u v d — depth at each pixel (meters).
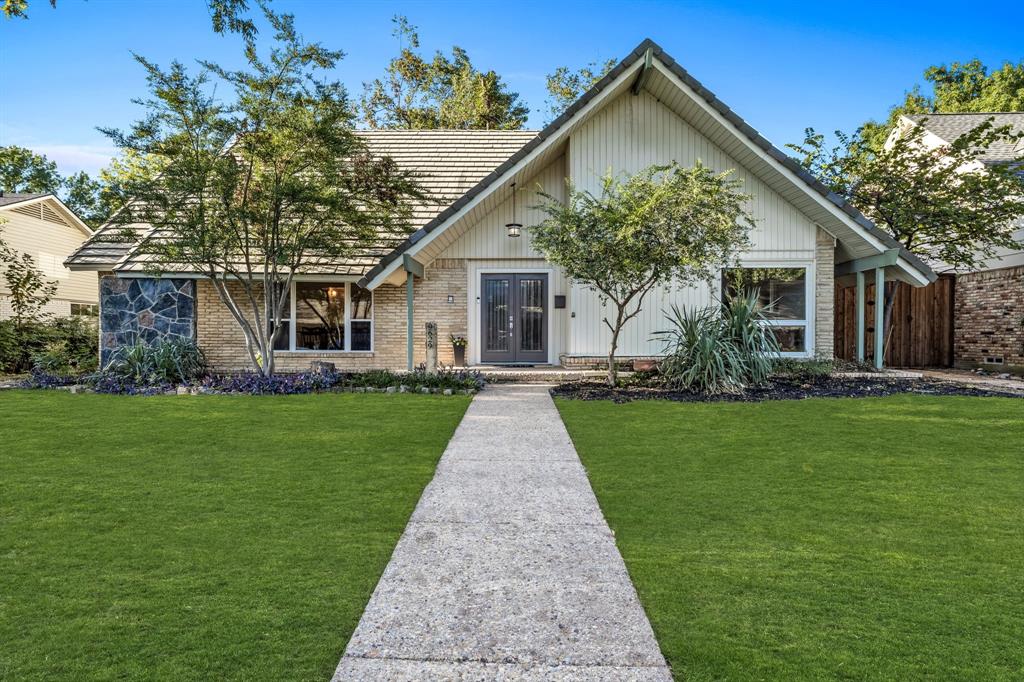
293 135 11.23
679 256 10.01
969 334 16.20
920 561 3.79
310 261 14.11
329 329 14.88
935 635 2.95
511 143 17.78
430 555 3.90
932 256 15.98
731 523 4.47
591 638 2.92
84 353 16.78
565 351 14.66
